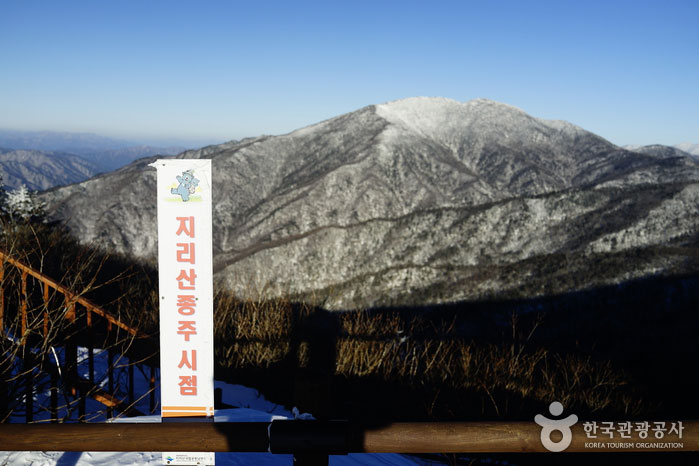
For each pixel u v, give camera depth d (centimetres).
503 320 4394
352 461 387
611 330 4066
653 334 3884
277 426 179
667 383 1320
